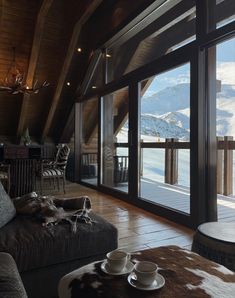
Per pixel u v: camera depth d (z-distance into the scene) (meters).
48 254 1.77
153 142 4.11
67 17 5.25
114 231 2.07
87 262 1.94
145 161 4.29
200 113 3.16
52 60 6.05
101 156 5.68
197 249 1.77
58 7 5.03
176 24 3.68
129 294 1.10
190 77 3.26
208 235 1.74
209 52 3.16
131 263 1.35
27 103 6.64
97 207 4.27
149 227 3.30
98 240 1.98
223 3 2.97
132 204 4.45
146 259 1.41
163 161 3.94
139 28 4.54
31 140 8.22
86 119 6.81
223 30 2.81
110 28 5.06
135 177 4.40
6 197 2.16
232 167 3.25
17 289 1.12
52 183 6.55
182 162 3.57
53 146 8.17
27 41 5.46
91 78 6.32
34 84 6.36
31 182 4.75
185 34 3.51
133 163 4.45
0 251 1.63
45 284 1.77
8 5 4.77
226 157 3.24
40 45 5.62
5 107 6.93
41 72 6.25
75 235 1.89
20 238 1.76
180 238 2.93
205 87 3.19
